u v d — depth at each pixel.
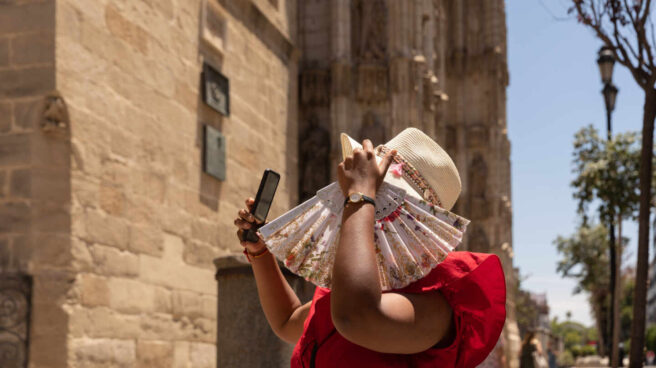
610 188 13.23
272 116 13.84
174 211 9.49
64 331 6.89
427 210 1.76
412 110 16.64
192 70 10.45
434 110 19.31
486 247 23.66
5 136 7.20
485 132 24.31
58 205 7.11
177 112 9.84
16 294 6.92
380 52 16.94
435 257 1.73
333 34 16.67
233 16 12.05
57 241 7.05
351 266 1.56
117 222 8.02
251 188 12.48
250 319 5.51
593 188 13.37
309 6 17.09
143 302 8.43
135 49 8.76
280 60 14.45
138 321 8.28
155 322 8.70
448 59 24.64
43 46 7.21
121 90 8.35
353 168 1.72
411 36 16.94
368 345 1.57
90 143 7.60
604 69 14.44
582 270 35.03
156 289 8.80
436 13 23.14
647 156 7.70
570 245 34.75
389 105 16.72
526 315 54.16
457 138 24.20
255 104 12.94
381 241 1.75
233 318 5.56
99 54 7.95
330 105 16.66
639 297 7.60
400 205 1.76
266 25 13.61
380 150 1.93
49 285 6.95
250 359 5.46
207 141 10.63
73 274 7.09
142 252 8.52
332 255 1.89
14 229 7.06
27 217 7.05
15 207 7.09
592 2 7.78
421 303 1.68
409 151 1.91
